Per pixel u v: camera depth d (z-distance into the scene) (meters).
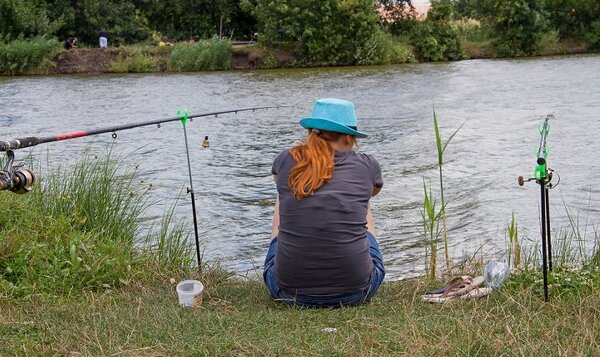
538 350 3.63
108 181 7.20
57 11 32.59
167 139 13.73
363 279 4.45
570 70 24.80
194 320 4.21
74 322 4.23
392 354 3.61
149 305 4.67
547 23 33.28
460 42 32.91
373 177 4.51
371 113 16.38
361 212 4.39
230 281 5.70
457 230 7.88
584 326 3.95
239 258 7.10
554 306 4.34
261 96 20.12
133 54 29.83
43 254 5.54
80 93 21.78
